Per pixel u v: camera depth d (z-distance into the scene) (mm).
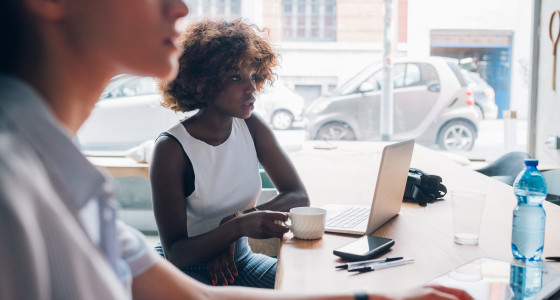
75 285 306
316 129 5824
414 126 5691
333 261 1146
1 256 264
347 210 1623
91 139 4727
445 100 5621
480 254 1189
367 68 5910
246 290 735
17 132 327
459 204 1271
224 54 1520
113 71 478
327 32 6234
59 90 432
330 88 6098
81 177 378
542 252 1170
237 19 1667
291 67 6066
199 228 1584
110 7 438
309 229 1304
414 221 1495
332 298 751
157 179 1471
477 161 4336
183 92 1589
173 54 504
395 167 1365
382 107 5617
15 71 406
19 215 270
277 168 1785
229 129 1652
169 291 659
